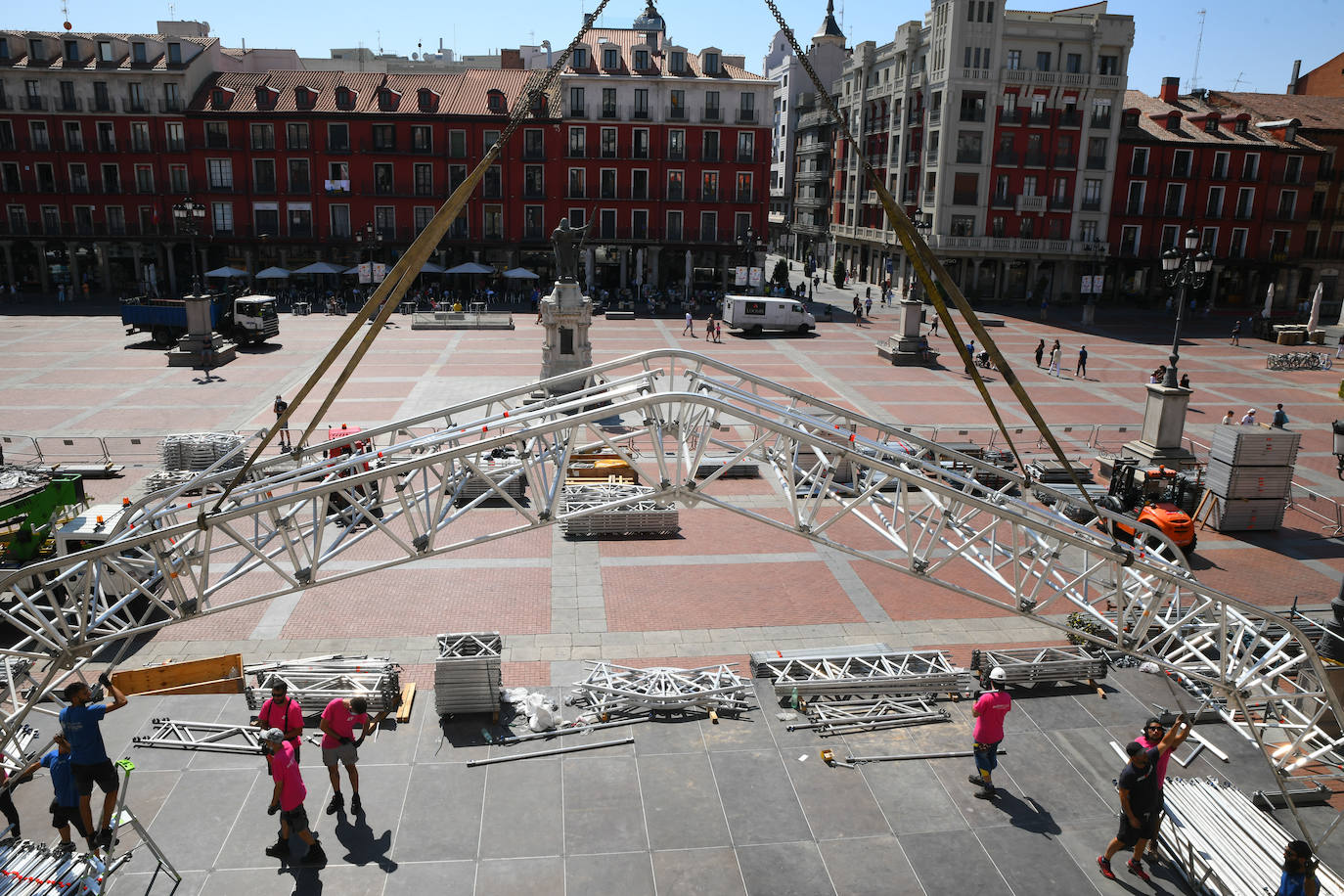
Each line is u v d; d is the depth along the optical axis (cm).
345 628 1644
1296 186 6819
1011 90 6419
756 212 6906
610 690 1387
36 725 1321
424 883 1031
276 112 6500
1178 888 1050
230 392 3512
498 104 6619
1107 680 1495
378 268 6238
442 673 1317
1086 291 5862
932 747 1306
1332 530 2295
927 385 3900
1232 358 4772
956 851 1102
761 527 2202
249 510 1003
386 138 6612
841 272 7881
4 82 6462
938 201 6550
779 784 1220
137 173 6638
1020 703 1427
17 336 4825
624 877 1047
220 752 1258
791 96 10406
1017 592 1173
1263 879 1018
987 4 6225
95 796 1163
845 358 4516
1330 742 1201
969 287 6975
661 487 1175
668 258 7144
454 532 2125
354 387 3588
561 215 6800
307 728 1317
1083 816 1171
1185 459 2614
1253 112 7269
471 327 5241
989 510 1071
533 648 1583
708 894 1026
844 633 1664
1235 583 1955
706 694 1380
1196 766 1302
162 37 6850
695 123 6719
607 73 6631
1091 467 2798
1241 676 1161
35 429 2948
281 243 6656
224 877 1034
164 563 1029
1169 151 6688
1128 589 1430
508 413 1307
